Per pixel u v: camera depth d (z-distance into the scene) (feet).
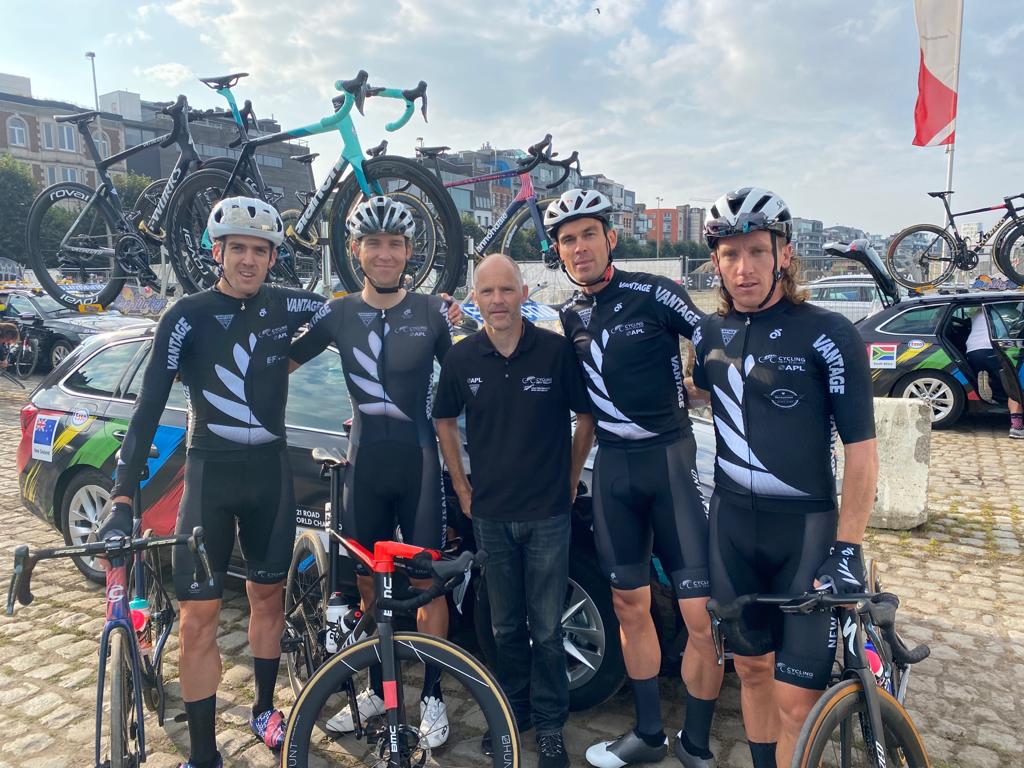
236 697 10.34
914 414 17.02
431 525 9.40
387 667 7.20
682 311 8.16
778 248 6.95
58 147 177.68
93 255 24.47
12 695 10.40
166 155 198.59
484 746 8.82
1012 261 34.12
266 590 9.14
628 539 8.52
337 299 9.77
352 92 14.64
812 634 6.65
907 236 38.96
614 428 8.41
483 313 8.36
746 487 7.16
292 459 11.43
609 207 8.35
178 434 12.64
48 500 14.49
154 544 7.22
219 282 8.94
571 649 9.61
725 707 9.95
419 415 9.45
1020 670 10.89
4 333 41.06
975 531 17.13
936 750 8.98
